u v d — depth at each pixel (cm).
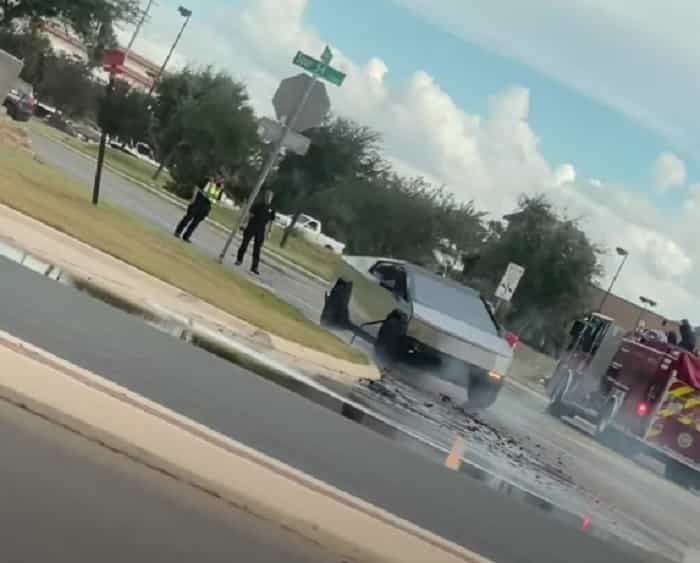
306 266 2938
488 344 2016
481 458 1588
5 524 532
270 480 696
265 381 1361
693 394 2344
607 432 2431
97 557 534
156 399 916
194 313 1666
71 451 633
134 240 1967
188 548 579
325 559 638
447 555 728
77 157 2989
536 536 1072
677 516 1859
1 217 1672
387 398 1764
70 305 1266
